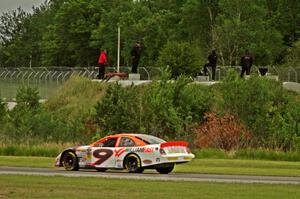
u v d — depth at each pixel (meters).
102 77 164.12
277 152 104.69
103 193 52.22
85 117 129.50
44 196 50.44
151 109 121.94
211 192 53.12
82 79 167.50
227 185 58.34
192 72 165.12
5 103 148.12
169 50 166.75
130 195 51.16
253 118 120.38
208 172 76.50
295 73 165.38
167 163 73.12
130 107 122.88
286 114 119.88
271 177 70.06
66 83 169.62
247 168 83.69
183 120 126.00
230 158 104.12
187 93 128.50
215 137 116.06
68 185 57.25
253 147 114.25
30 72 182.12
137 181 61.44
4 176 65.44
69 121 136.12
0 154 110.12
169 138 119.94
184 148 74.88
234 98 122.31
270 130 116.56
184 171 78.31
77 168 77.06
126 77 167.50
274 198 50.16
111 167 75.25
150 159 73.38
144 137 75.00
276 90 128.12
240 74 148.62
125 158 74.62
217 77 164.12
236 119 120.88
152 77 164.12
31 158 98.75
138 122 121.81
